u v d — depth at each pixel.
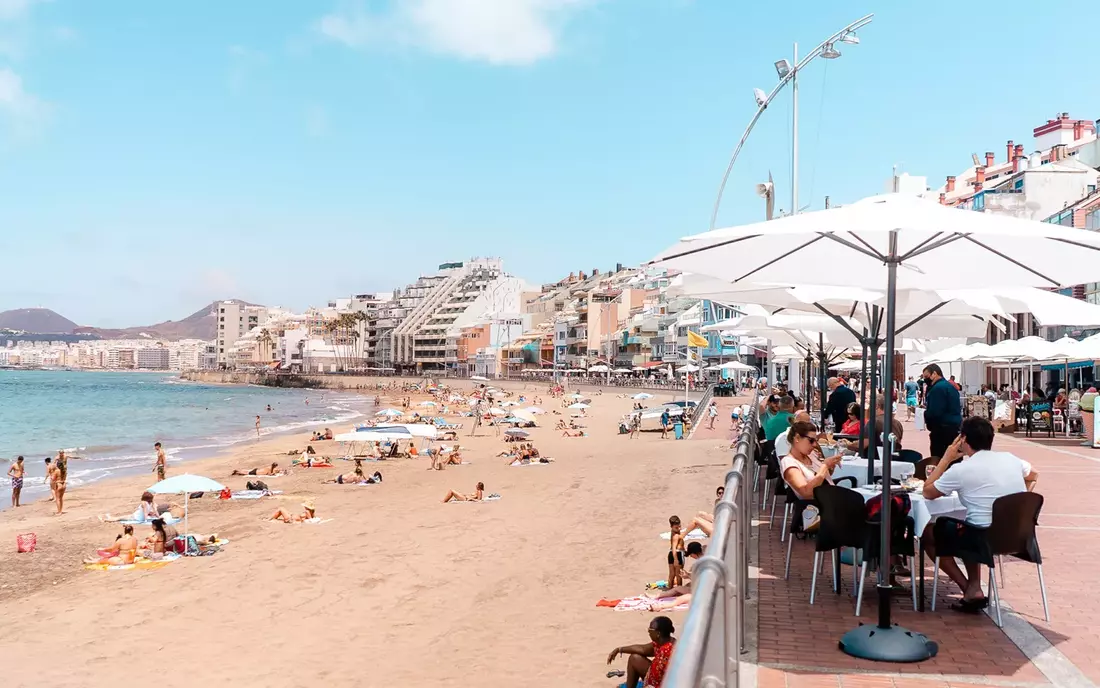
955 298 8.72
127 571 18.48
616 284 166.75
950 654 6.23
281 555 19.27
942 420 10.95
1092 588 8.05
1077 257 6.05
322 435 57.56
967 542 7.18
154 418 94.19
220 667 12.12
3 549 21.62
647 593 14.32
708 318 99.12
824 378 18.70
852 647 6.23
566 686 10.56
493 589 15.35
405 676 11.27
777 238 6.59
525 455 38.44
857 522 7.37
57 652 13.09
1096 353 23.61
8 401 134.25
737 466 6.53
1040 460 19.73
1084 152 57.44
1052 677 5.73
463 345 196.00
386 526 22.55
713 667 3.37
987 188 61.06
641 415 51.12
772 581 8.57
